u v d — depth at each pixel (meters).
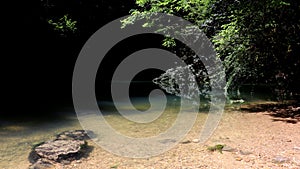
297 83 9.66
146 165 4.58
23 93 12.98
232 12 9.02
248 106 9.34
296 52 9.11
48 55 15.59
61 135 5.93
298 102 9.52
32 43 14.58
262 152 4.93
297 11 8.43
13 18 13.54
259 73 9.89
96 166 4.56
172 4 10.93
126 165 4.59
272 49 9.20
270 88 11.19
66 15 17.31
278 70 9.59
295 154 4.80
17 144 5.61
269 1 7.82
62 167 4.51
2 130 6.62
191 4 10.59
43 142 5.51
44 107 9.84
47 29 15.53
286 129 6.43
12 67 13.59
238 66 9.68
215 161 4.64
